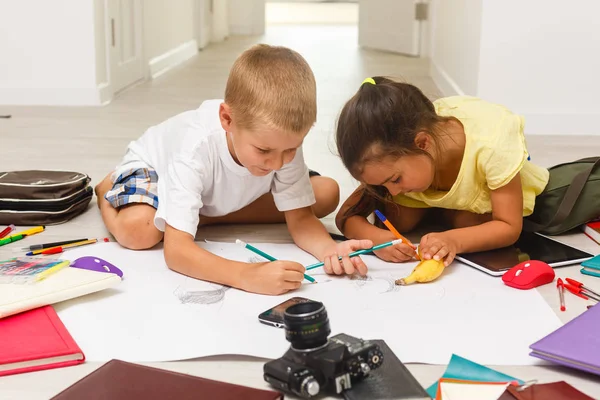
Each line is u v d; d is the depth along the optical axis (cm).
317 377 96
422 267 135
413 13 494
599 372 100
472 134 146
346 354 96
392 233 149
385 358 103
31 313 118
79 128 281
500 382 97
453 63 352
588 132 284
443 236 141
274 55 127
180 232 138
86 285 125
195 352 109
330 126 289
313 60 475
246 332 115
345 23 740
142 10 393
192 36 513
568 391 96
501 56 282
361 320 119
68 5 326
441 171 149
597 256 144
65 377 104
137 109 324
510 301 126
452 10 362
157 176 158
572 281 132
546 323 118
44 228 167
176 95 359
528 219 166
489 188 149
